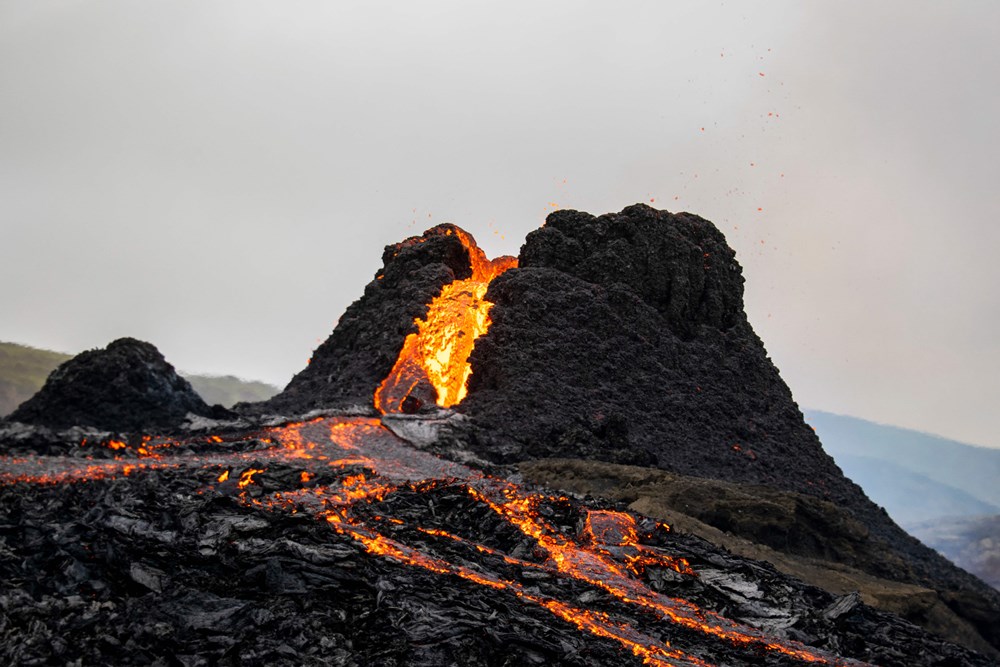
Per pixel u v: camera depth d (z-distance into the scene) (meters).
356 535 40.47
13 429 51.34
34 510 39.81
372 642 31.38
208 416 65.44
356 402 77.44
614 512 54.47
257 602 32.31
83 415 60.66
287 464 53.09
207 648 29.95
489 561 41.62
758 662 37.28
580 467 65.44
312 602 32.50
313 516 42.62
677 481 64.19
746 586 46.22
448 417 71.12
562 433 73.69
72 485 43.34
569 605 38.81
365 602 33.44
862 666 39.94
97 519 37.50
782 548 63.44
